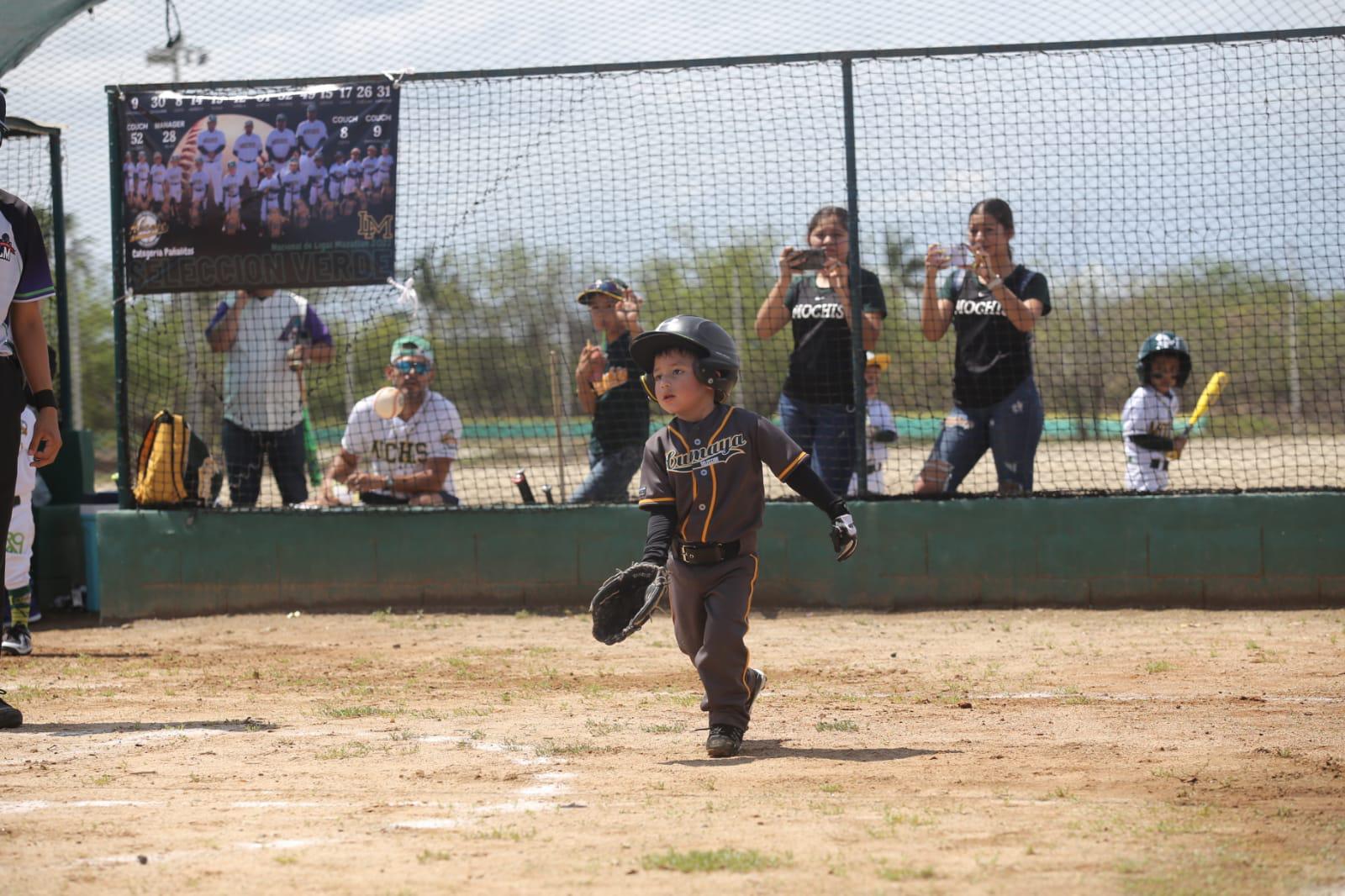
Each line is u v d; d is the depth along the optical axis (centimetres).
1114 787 755
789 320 1644
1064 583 1579
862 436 1606
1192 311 1873
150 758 882
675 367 893
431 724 1002
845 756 863
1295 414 1855
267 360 1717
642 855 618
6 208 988
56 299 1886
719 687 883
